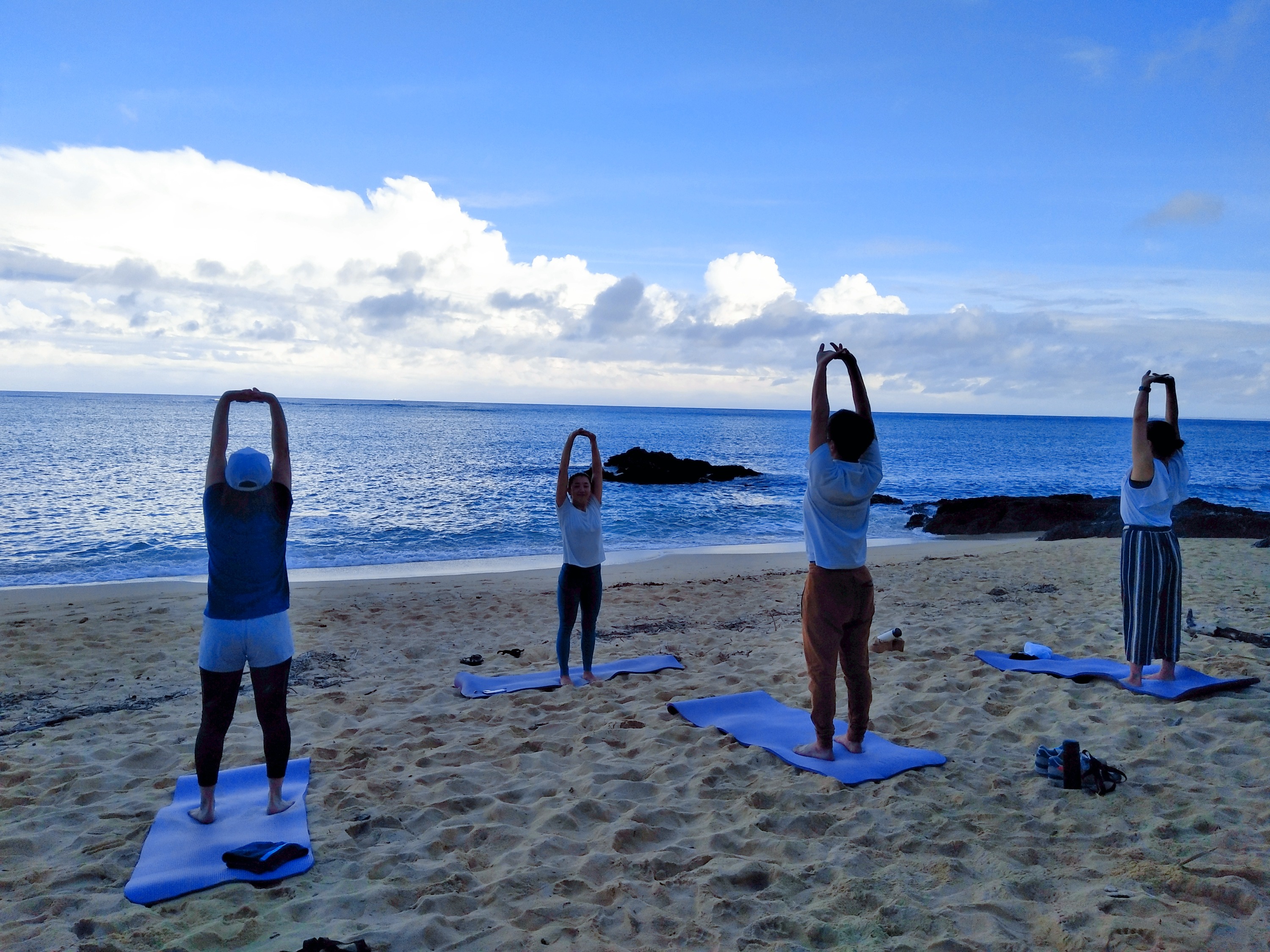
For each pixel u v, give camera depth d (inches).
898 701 222.8
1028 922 115.5
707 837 144.1
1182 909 116.0
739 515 953.5
